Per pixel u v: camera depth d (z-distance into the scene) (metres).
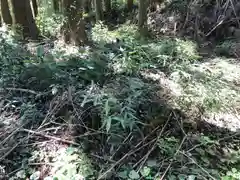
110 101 2.68
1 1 5.30
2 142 2.46
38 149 2.48
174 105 2.94
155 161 2.41
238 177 2.28
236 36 5.07
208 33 5.38
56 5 6.82
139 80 3.29
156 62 4.11
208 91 3.11
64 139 2.56
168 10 6.58
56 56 3.59
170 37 5.73
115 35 5.29
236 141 2.72
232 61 4.30
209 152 2.50
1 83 3.11
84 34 4.66
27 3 5.05
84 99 2.70
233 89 3.47
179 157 2.43
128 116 2.65
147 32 5.86
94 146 2.51
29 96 3.01
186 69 3.80
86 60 3.41
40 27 5.84
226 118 3.02
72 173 2.23
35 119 2.74
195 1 6.02
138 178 2.25
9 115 2.82
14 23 5.04
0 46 3.59
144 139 2.56
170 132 2.70
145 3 5.78
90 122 2.71
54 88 2.91
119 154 2.46
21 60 3.54
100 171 2.27
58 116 2.79
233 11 5.30
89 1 8.27
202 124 2.89
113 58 3.69
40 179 2.26
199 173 2.29
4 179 2.24
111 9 8.76
